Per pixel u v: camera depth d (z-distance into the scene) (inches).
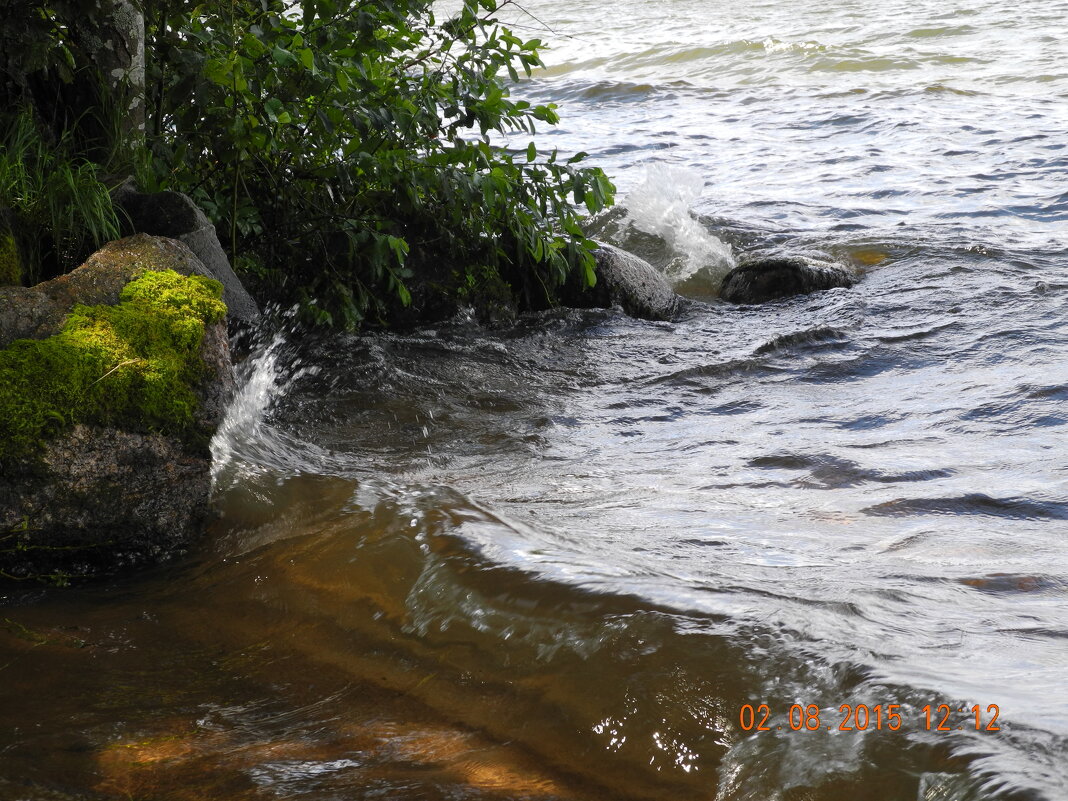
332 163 266.8
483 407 231.5
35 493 147.1
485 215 290.4
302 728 111.1
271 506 169.3
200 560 156.5
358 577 142.6
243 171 256.2
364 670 122.7
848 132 609.9
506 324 297.6
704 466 190.1
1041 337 263.4
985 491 169.3
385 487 173.0
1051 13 1057.5
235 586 145.9
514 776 101.7
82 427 150.7
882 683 105.2
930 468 181.9
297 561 149.7
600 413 228.4
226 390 167.3
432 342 277.3
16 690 120.0
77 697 118.4
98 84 225.3
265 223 270.7
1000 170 490.9
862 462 186.7
